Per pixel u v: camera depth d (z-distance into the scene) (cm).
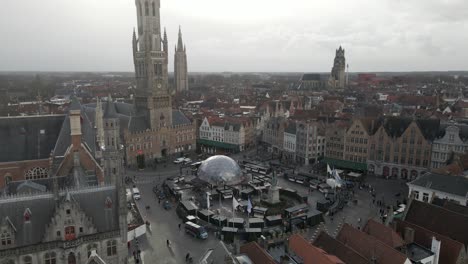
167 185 12575
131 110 18062
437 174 9762
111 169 9494
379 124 14675
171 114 17750
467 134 12588
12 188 8000
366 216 10106
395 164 13912
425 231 6606
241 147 18975
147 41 16800
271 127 18800
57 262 6328
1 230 5891
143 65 17212
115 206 6781
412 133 13475
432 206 7262
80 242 6394
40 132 9506
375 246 5972
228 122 19462
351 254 5831
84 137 9688
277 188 10925
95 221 6588
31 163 9225
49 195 6469
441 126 13338
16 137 9262
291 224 9169
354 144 14912
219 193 11688
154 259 7919
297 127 16512
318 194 11956
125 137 15762
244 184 12681
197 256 8069
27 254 6091
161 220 10019
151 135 16825
